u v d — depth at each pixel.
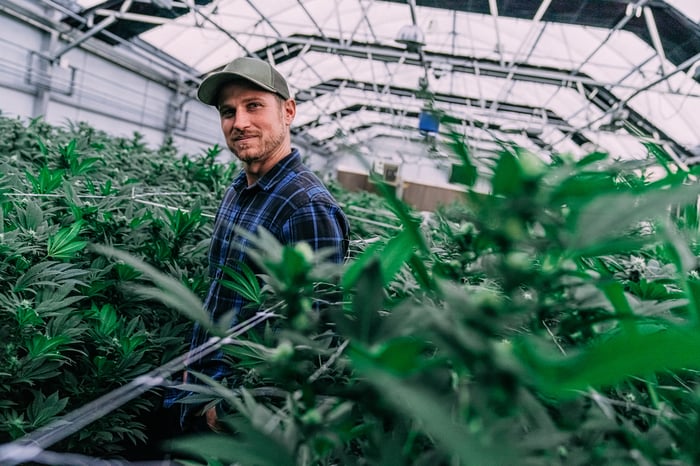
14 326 1.12
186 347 1.51
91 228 1.50
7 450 0.35
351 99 15.85
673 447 0.37
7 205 1.44
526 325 0.45
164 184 3.10
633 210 0.30
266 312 0.58
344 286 0.40
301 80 13.59
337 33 10.51
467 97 13.02
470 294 0.38
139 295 1.46
